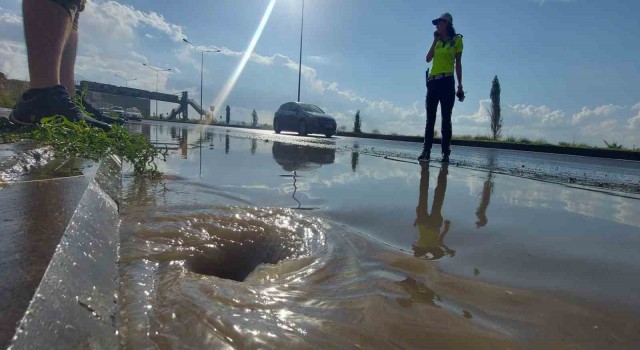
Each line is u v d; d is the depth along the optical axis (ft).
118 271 4.75
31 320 2.65
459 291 4.91
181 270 5.11
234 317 3.92
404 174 15.58
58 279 3.34
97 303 3.62
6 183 6.42
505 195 11.64
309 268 5.51
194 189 10.53
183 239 6.25
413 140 57.52
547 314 4.40
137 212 7.52
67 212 4.88
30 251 3.58
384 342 3.75
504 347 3.76
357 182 13.06
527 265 5.84
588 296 4.84
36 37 13.92
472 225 8.05
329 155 22.98
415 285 5.03
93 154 11.03
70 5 14.51
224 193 10.17
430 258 6.05
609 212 9.78
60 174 7.61
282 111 56.18
